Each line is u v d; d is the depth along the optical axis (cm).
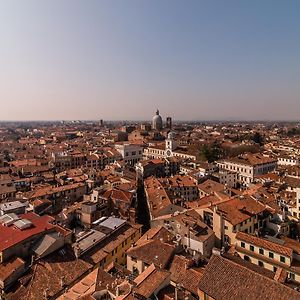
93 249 7450
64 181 15862
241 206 9162
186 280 5806
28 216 8669
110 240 7975
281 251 6756
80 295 5122
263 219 9188
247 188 15475
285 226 9044
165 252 6688
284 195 12044
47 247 6831
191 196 14938
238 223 8281
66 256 6919
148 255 6688
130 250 6950
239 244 7538
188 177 16300
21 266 6344
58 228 7825
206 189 14375
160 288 5125
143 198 14475
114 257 7688
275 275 5925
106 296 4953
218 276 5303
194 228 8006
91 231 8325
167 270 5934
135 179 16412
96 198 11981
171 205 10756
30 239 7006
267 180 15788
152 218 10519
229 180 18538
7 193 13988
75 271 6506
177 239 7675
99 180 16062
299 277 6297
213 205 9125
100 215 10556
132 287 4853
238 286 5019
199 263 6431
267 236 8238
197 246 7612
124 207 11381
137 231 8850
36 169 19625
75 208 10850
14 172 18775
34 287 5922
